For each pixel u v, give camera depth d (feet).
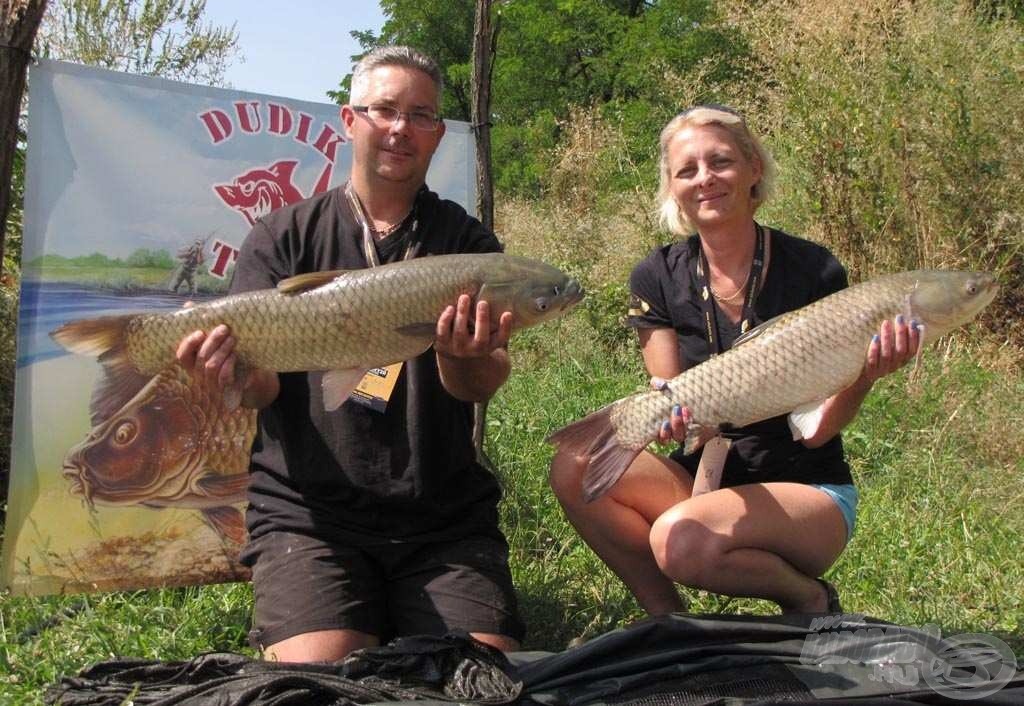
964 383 11.87
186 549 7.66
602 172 21.65
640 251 16.07
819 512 6.26
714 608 7.52
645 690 5.13
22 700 5.81
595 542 6.76
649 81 33.53
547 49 52.85
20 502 7.25
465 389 5.93
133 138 7.50
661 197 7.07
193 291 7.72
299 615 5.68
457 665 5.15
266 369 5.62
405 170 6.09
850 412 6.22
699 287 6.67
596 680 5.24
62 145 7.27
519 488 9.14
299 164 8.04
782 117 16.15
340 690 4.90
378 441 5.98
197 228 7.72
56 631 6.73
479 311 5.41
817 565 6.37
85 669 5.36
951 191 14.37
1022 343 13.88
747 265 6.61
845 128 14.75
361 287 5.46
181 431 7.63
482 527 6.22
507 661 5.29
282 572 5.87
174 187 7.64
